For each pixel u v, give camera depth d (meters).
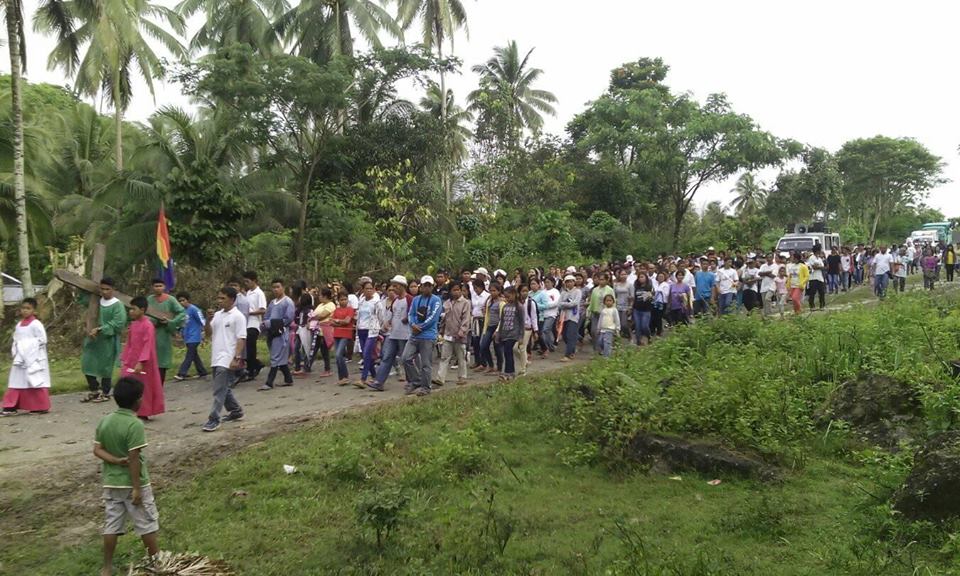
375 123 25.45
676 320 15.48
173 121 23.73
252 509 6.16
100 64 23.50
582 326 15.62
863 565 4.35
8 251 26.36
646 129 34.72
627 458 6.85
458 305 11.38
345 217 22.42
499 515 5.71
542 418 8.41
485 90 33.94
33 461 7.53
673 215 40.53
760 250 31.09
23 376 9.66
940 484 4.86
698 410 7.06
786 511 5.32
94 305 10.40
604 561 4.80
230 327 8.62
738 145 32.41
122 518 4.96
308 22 27.61
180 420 9.23
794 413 7.29
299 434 8.23
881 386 7.29
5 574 5.19
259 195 22.33
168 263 15.37
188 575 4.70
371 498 5.54
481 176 32.22
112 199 19.09
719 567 4.41
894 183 58.25
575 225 31.88
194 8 30.64
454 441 7.46
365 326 11.71
